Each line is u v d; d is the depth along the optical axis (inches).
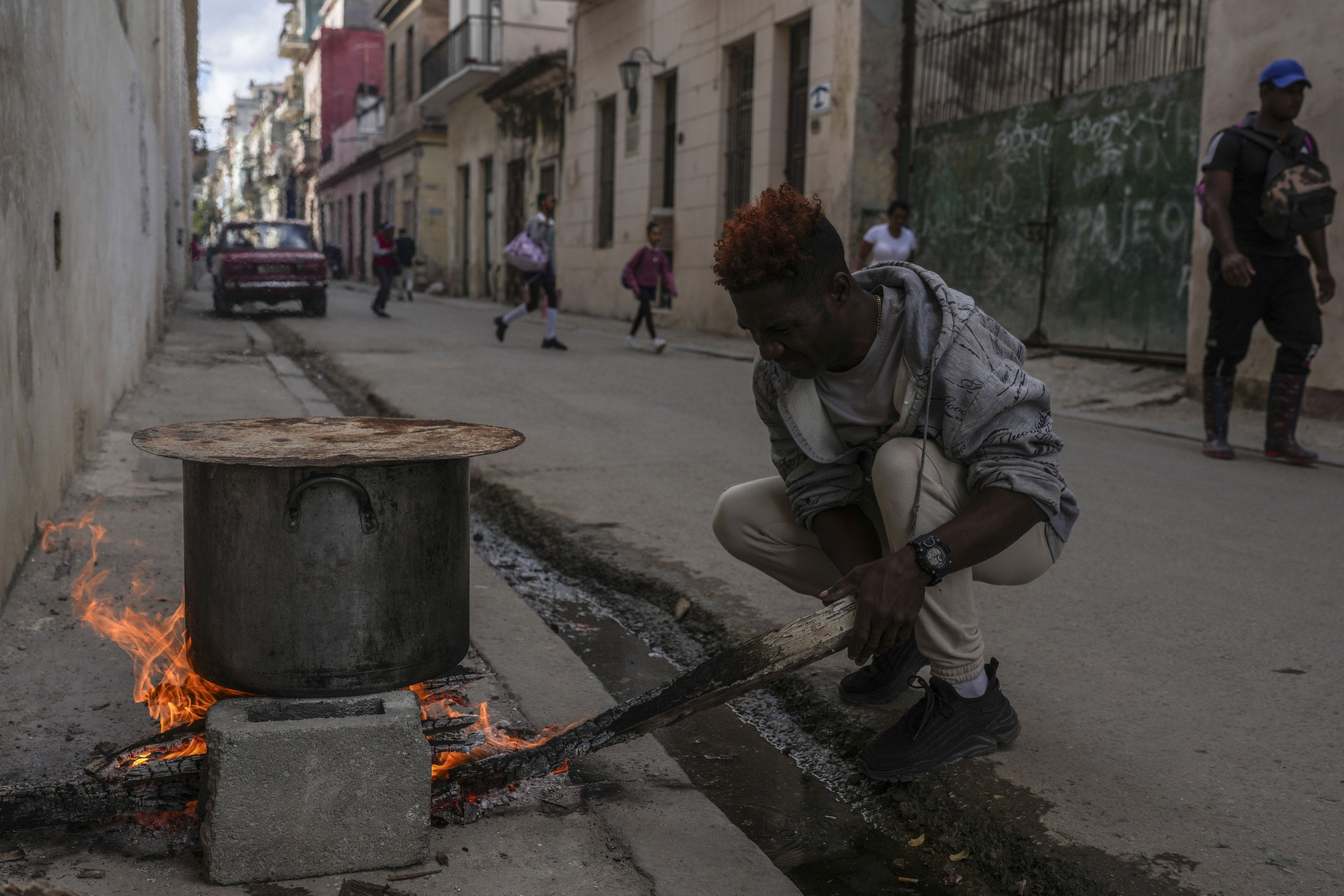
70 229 174.4
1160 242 365.4
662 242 666.2
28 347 135.6
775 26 550.3
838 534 87.8
